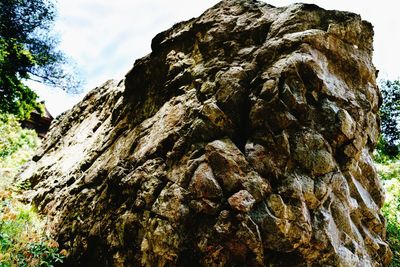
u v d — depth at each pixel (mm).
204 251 3098
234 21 4680
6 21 12977
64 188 6082
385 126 12672
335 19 4289
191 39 5035
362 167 4258
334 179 3541
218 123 3748
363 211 3922
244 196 3121
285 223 3070
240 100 3807
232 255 3041
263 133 3518
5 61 11797
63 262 4648
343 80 4152
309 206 3338
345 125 3613
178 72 4852
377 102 4676
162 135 4223
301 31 4074
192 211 3326
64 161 7383
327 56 4062
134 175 4156
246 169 3332
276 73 3676
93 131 7102
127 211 4020
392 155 12016
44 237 4703
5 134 11672
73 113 9039
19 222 5156
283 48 3908
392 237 5270
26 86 12688
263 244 3033
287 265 3107
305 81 3742
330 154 3549
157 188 3777
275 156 3424
